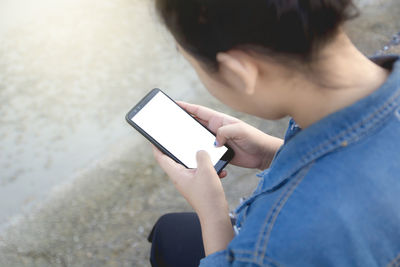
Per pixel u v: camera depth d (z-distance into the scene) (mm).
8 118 2422
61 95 2490
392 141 461
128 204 1705
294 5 391
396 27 1928
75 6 3090
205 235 687
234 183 1669
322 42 422
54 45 2807
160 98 1051
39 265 1577
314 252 443
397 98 462
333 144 467
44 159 2188
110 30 2842
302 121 513
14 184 2102
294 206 462
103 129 2268
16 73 2672
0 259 1615
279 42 414
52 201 1813
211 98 2141
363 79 467
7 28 2998
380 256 468
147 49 2652
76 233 1649
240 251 487
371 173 452
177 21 441
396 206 454
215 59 457
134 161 1881
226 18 409
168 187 1727
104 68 2594
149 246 1554
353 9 445
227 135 904
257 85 473
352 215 442
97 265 1534
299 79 456
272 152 900
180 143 1004
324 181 457
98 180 1844
